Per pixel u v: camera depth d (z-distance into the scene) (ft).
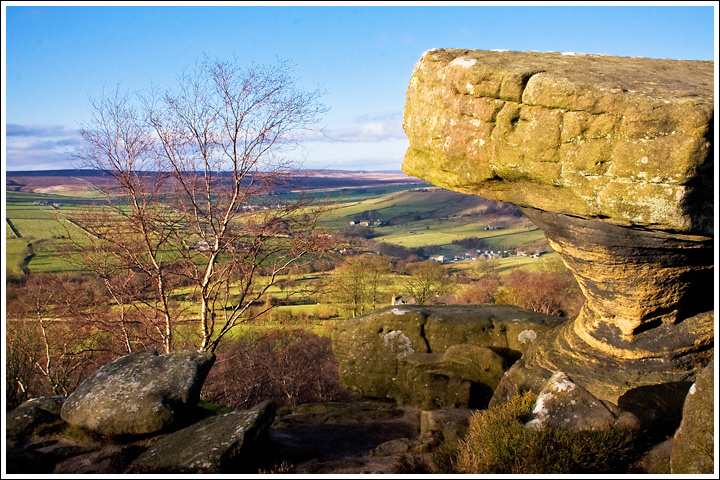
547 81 24.16
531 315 45.68
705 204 22.86
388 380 45.57
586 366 30.96
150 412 28.14
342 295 104.22
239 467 24.12
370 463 26.40
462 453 24.58
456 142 27.53
